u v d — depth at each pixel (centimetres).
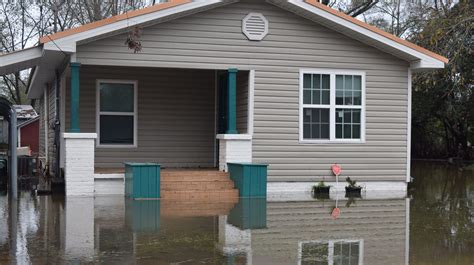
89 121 1475
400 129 1487
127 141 1517
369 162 1463
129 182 1226
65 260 644
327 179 1432
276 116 1396
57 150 1497
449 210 1138
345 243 775
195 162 1579
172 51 1327
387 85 1475
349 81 1451
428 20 2194
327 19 1384
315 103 1425
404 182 1494
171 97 1562
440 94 2894
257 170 1290
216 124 1589
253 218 980
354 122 1455
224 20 1361
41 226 870
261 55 1385
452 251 734
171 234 815
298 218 993
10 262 632
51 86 1819
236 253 696
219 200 1230
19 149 2283
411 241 799
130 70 1516
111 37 1284
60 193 1326
